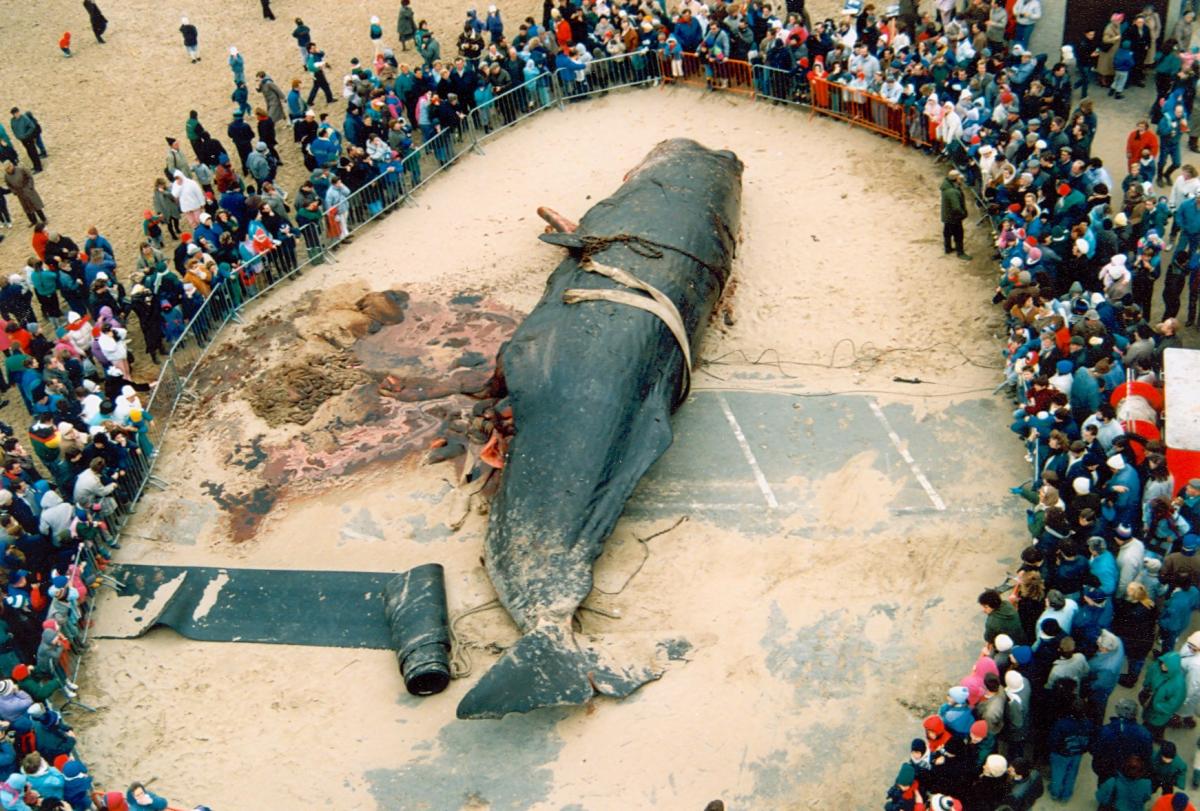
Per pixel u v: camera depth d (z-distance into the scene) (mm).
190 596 20719
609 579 20375
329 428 24047
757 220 29188
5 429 22172
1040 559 17422
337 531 21766
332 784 17672
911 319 25594
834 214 29156
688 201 25828
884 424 22969
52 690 18562
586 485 20078
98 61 38969
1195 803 16234
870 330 25422
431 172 32469
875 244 28000
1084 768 16859
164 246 29953
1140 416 19844
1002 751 15891
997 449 22125
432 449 23266
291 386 24969
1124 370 20953
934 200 29250
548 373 21172
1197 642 15992
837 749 17484
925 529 20766
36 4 42469
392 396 24703
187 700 19031
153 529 22109
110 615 20531
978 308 25609
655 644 19078
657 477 22297
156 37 40156
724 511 21500
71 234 30688
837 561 20375
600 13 35531
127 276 28969
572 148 32969
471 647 19422
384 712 18656
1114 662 16125
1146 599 16672
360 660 19484
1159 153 27797
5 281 28688
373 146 30453
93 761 18172
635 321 22172
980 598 17156
